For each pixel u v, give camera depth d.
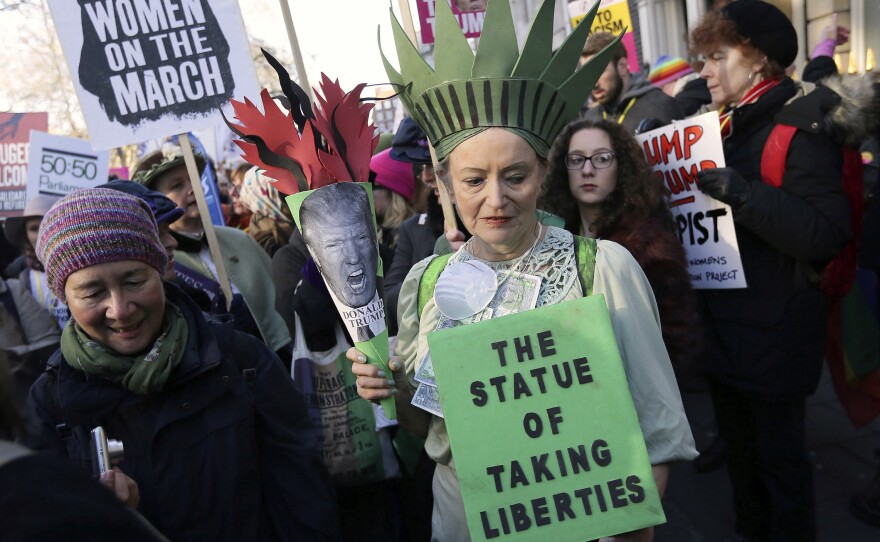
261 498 1.69
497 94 1.29
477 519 1.25
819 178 2.34
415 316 1.57
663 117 4.08
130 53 2.63
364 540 2.51
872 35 5.96
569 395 1.28
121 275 1.50
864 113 2.30
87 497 0.70
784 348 2.43
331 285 1.44
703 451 3.54
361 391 1.47
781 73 2.50
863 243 2.57
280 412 1.75
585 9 5.47
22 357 2.93
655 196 2.27
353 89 1.46
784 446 2.49
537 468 1.26
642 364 1.34
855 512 2.96
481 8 3.88
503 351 1.30
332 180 1.43
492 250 1.46
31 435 1.58
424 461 2.51
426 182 2.78
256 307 3.06
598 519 1.25
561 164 2.44
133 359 1.56
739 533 2.80
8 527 0.64
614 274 1.37
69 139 4.02
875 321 3.01
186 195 3.09
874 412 3.09
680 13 8.80
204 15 2.64
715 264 2.49
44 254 1.52
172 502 1.57
